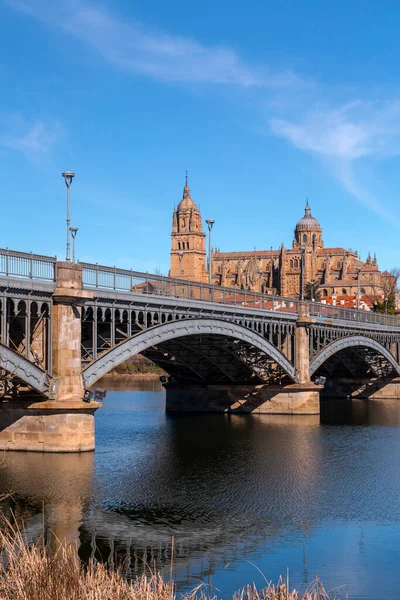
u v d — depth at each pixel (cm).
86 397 5144
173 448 6138
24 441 5200
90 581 2073
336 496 4366
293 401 8794
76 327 5103
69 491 4253
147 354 8350
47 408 5050
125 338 5797
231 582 2880
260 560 3159
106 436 6862
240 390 9044
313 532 3594
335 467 5341
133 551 3222
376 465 5441
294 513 3959
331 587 2845
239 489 4538
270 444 6462
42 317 5028
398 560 3181
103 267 5406
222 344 7762
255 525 3709
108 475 4712
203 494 4375
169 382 9338
